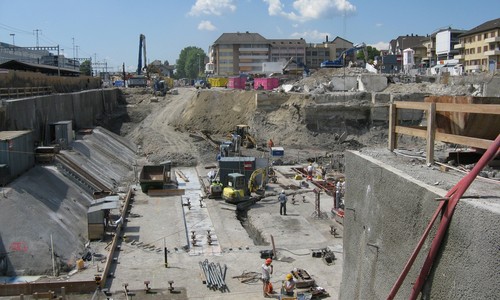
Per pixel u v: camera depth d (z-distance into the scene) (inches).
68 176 1171.3
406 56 3395.7
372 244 304.0
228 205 1154.7
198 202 1209.4
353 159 355.6
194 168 1690.5
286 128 2038.6
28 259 753.6
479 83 2032.5
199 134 2112.5
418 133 316.8
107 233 937.5
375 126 1996.8
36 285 670.5
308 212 1114.1
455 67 2822.3
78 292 682.8
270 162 1697.8
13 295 664.4
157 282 721.0
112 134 2039.9
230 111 2305.6
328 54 6166.3
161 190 1286.9
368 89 2246.6
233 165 1272.1
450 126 309.6
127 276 743.7
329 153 1820.9
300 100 2074.3
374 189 309.1
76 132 1758.1
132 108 2664.9
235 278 735.7
